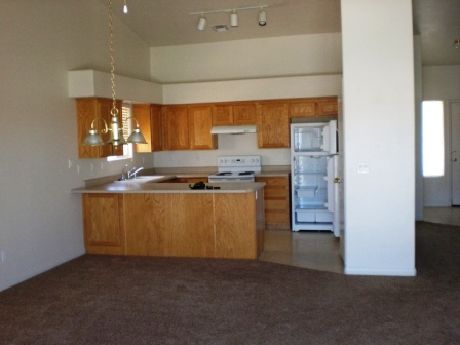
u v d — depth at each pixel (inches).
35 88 199.0
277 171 305.7
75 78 221.5
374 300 158.7
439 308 150.3
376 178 183.9
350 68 182.7
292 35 302.4
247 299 162.7
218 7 255.4
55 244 211.9
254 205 215.2
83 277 193.0
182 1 247.4
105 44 257.4
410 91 179.8
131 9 259.1
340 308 152.1
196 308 155.1
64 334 136.6
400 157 182.1
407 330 134.2
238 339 130.6
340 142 211.6
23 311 155.4
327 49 298.7
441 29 278.1
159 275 193.9
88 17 240.2
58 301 164.6
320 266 203.0
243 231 217.0
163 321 144.7
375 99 181.9
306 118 289.6
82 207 233.8
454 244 237.0
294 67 303.9
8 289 178.5
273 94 288.7
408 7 178.2
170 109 306.3
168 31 292.8
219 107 300.7
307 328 137.0
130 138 169.3
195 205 220.8
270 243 249.6
